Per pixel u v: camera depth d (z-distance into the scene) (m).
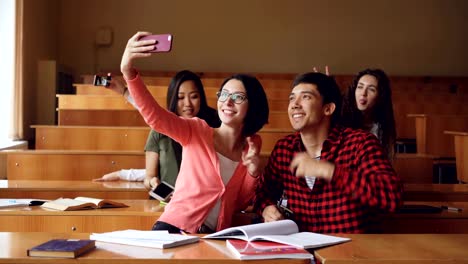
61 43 11.28
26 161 4.34
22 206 2.97
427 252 1.77
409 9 11.85
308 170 2.00
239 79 2.34
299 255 1.71
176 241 1.84
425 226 2.94
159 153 3.38
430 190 3.49
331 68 11.79
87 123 6.14
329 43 11.79
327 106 2.27
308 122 2.25
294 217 2.31
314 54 11.78
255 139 2.42
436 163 5.87
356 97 3.13
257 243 1.85
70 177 4.36
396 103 7.71
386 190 1.99
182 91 3.29
